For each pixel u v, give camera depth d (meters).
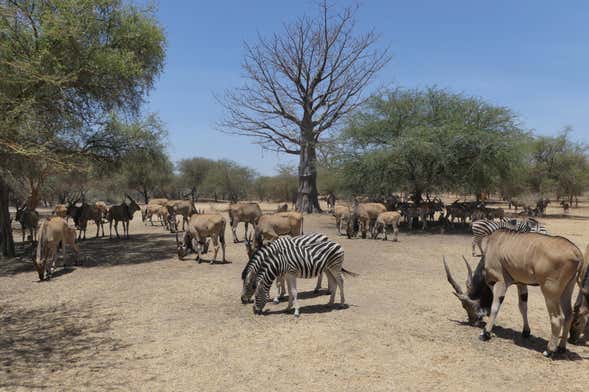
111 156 18.75
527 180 45.53
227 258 14.88
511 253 6.61
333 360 6.26
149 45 16.27
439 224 28.34
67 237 13.85
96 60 13.82
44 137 13.67
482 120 25.58
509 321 8.03
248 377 5.76
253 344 6.88
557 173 45.44
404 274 12.42
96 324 8.08
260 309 8.38
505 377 5.72
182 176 74.06
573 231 26.17
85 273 12.84
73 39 13.23
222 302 9.38
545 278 6.16
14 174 14.77
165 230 25.14
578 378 5.67
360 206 20.67
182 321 8.12
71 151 16.48
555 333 6.21
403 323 7.85
